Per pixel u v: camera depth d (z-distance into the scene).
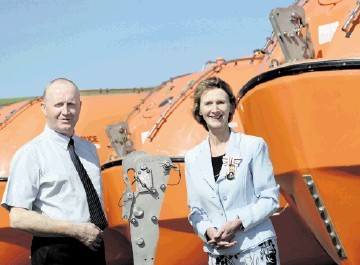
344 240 6.18
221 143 4.29
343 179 5.77
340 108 5.55
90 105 12.52
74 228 4.07
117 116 12.50
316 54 6.71
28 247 10.84
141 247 5.82
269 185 4.16
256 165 4.16
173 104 9.47
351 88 5.49
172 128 9.11
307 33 6.31
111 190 8.80
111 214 8.88
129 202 5.83
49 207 4.16
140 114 10.35
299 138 5.77
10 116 11.93
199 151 4.30
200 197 4.24
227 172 4.15
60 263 4.09
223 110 4.23
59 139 4.25
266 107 5.98
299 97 5.67
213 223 4.20
